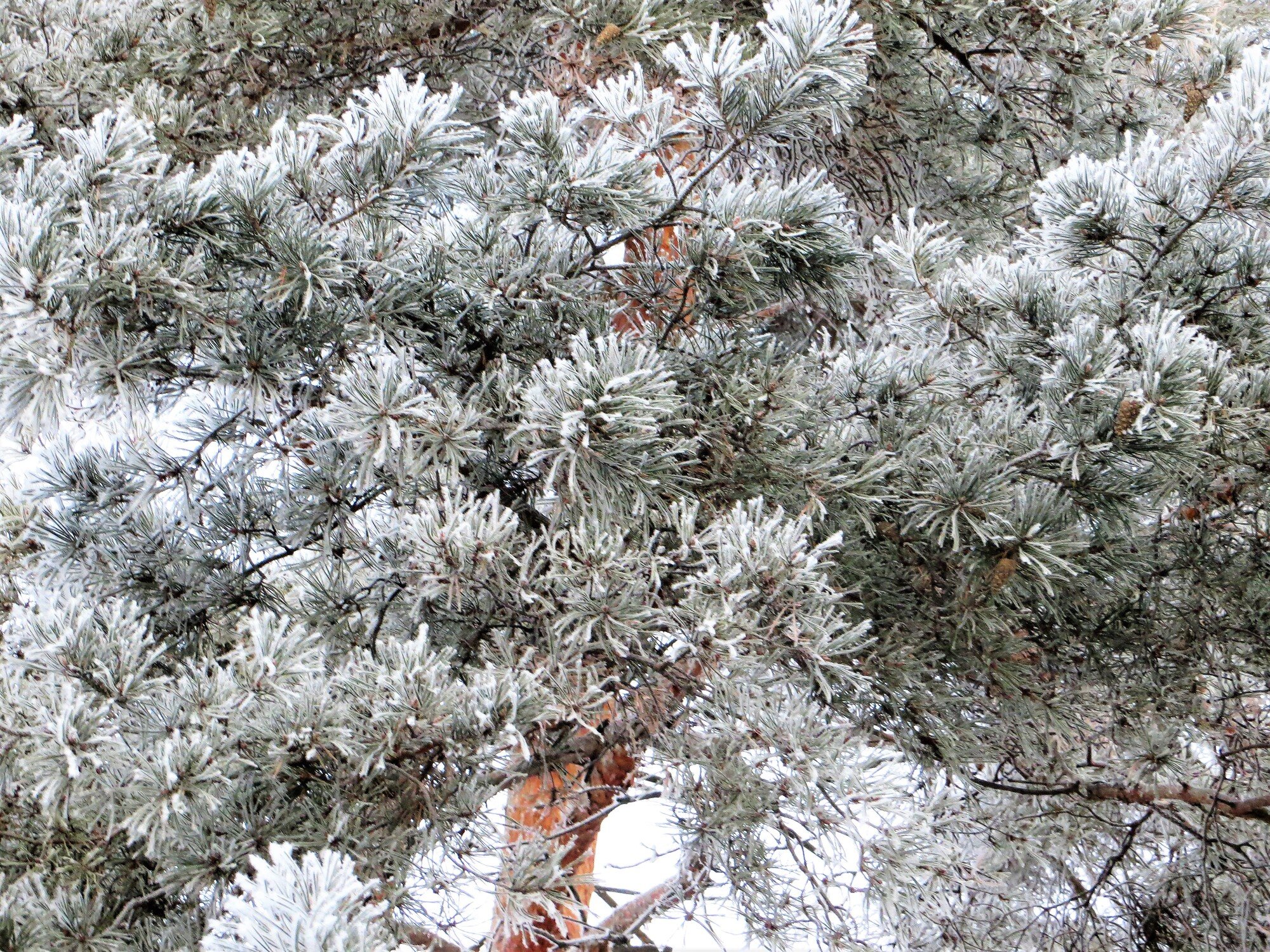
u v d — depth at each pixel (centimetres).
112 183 335
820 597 338
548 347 362
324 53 452
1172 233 360
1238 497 380
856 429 375
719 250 353
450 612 365
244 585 371
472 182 351
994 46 452
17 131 344
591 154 347
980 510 357
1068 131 460
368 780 332
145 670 321
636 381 334
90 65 441
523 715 334
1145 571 381
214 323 341
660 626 347
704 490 365
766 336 371
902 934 363
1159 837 453
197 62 452
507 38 446
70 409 362
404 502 364
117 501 366
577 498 343
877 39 437
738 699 342
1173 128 452
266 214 339
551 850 354
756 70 343
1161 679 390
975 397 380
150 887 336
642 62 416
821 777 335
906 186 469
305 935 260
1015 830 430
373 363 344
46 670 321
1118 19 423
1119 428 346
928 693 374
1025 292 363
